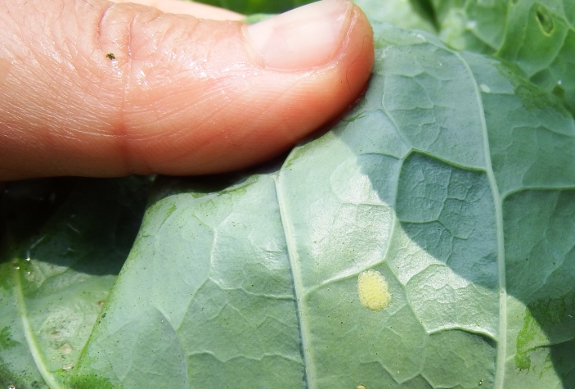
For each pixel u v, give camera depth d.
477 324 0.22
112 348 0.22
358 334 0.22
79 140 0.23
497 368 0.22
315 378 0.22
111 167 0.23
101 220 0.24
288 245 0.22
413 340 0.22
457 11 0.25
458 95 0.23
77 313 0.23
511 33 0.24
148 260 0.23
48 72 0.23
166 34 0.23
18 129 0.23
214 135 0.23
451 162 0.22
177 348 0.22
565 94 0.24
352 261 0.22
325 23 0.23
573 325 0.22
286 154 0.23
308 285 0.22
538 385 0.22
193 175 0.23
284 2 0.26
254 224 0.22
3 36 0.22
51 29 0.23
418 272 0.22
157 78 0.23
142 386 0.22
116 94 0.23
